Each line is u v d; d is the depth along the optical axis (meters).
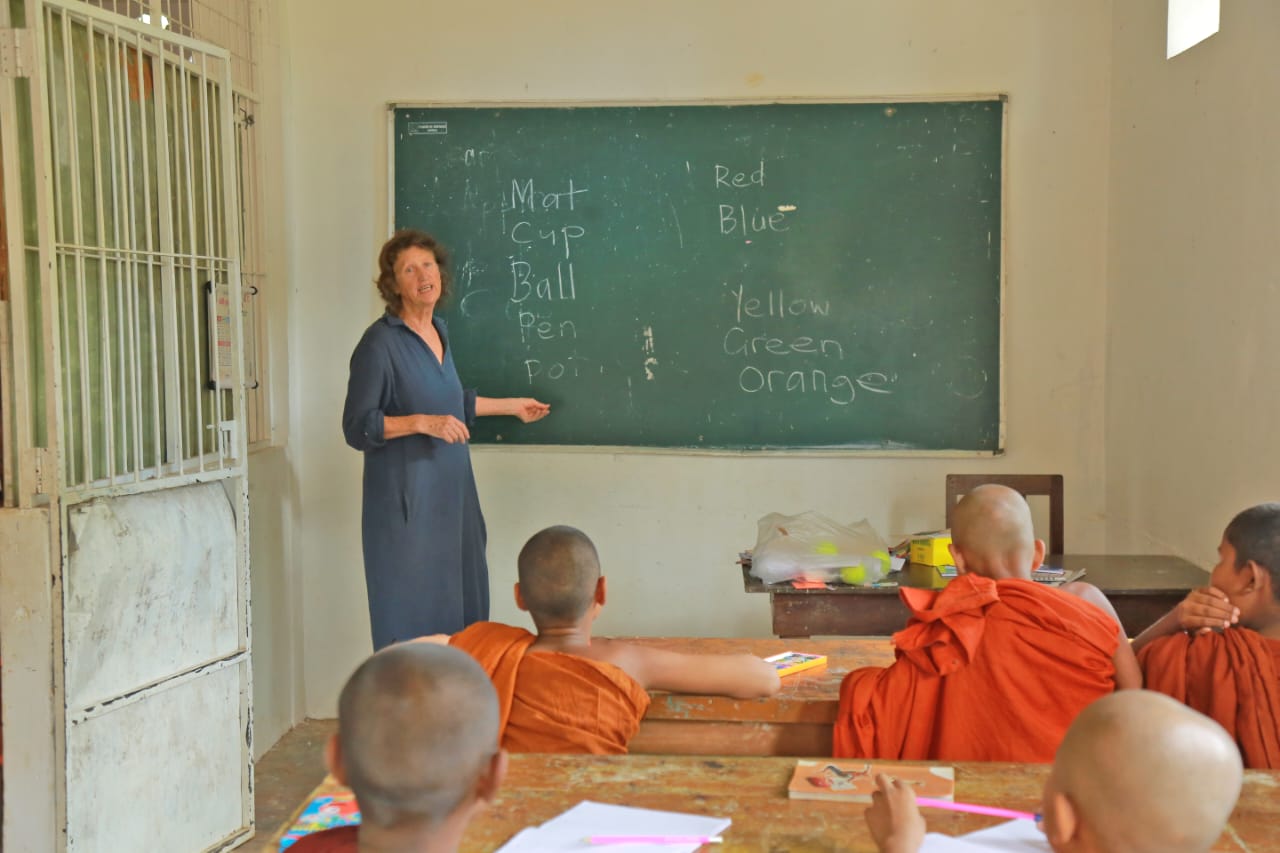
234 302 3.03
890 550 3.47
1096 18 3.80
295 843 1.09
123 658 2.64
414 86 3.96
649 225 3.94
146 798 2.71
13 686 2.45
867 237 3.89
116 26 2.68
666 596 4.03
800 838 1.27
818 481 3.96
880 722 1.80
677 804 1.37
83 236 2.72
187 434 3.09
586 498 4.03
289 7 3.95
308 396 4.03
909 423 3.93
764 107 3.89
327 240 4.00
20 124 2.49
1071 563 3.25
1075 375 3.89
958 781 1.43
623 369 3.98
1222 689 1.72
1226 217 2.99
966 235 3.87
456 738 0.95
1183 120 3.27
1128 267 3.68
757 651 2.31
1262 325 2.81
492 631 1.81
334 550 4.07
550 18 3.93
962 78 3.85
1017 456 3.92
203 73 3.01
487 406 3.76
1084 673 1.75
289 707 4.01
